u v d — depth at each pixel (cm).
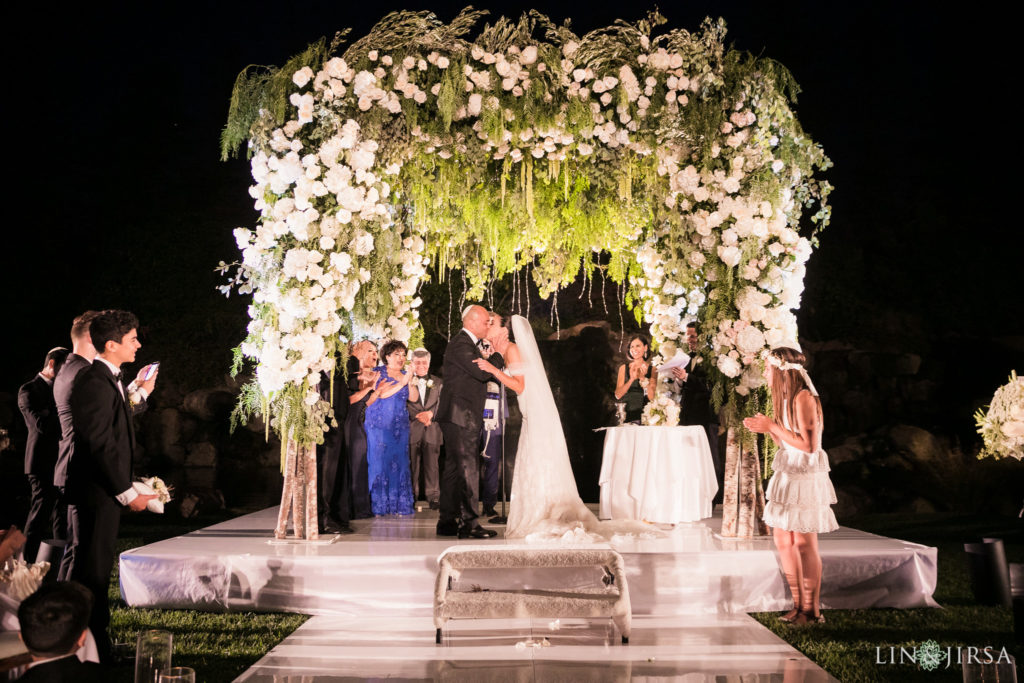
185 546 615
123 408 444
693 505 685
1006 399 525
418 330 876
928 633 526
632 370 831
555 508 646
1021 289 1540
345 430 709
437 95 639
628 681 427
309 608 573
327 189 613
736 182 630
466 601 494
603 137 656
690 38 652
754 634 522
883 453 1275
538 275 865
